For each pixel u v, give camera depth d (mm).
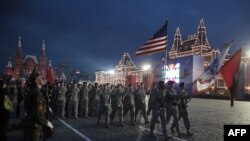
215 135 12320
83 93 19219
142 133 12758
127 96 15992
